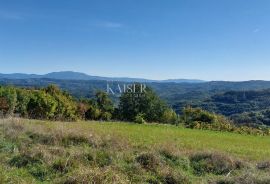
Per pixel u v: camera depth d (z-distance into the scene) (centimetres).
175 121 8131
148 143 2208
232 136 4397
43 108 5138
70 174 1198
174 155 1628
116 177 1167
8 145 1594
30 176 1241
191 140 3077
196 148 2341
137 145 1928
